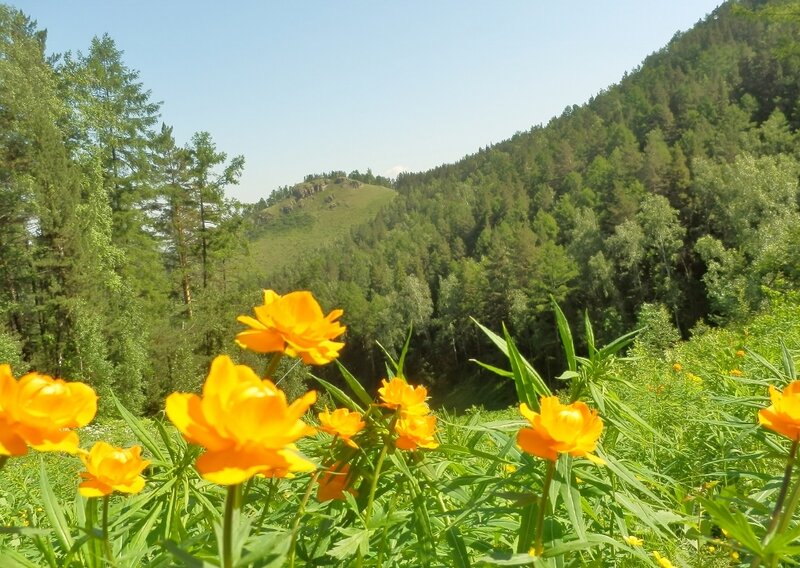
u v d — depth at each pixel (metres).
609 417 1.62
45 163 20.30
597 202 69.00
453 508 1.98
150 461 1.71
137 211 28.58
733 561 1.64
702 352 7.51
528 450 1.14
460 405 42.53
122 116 28.91
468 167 163.12
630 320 45.00
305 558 1.56
